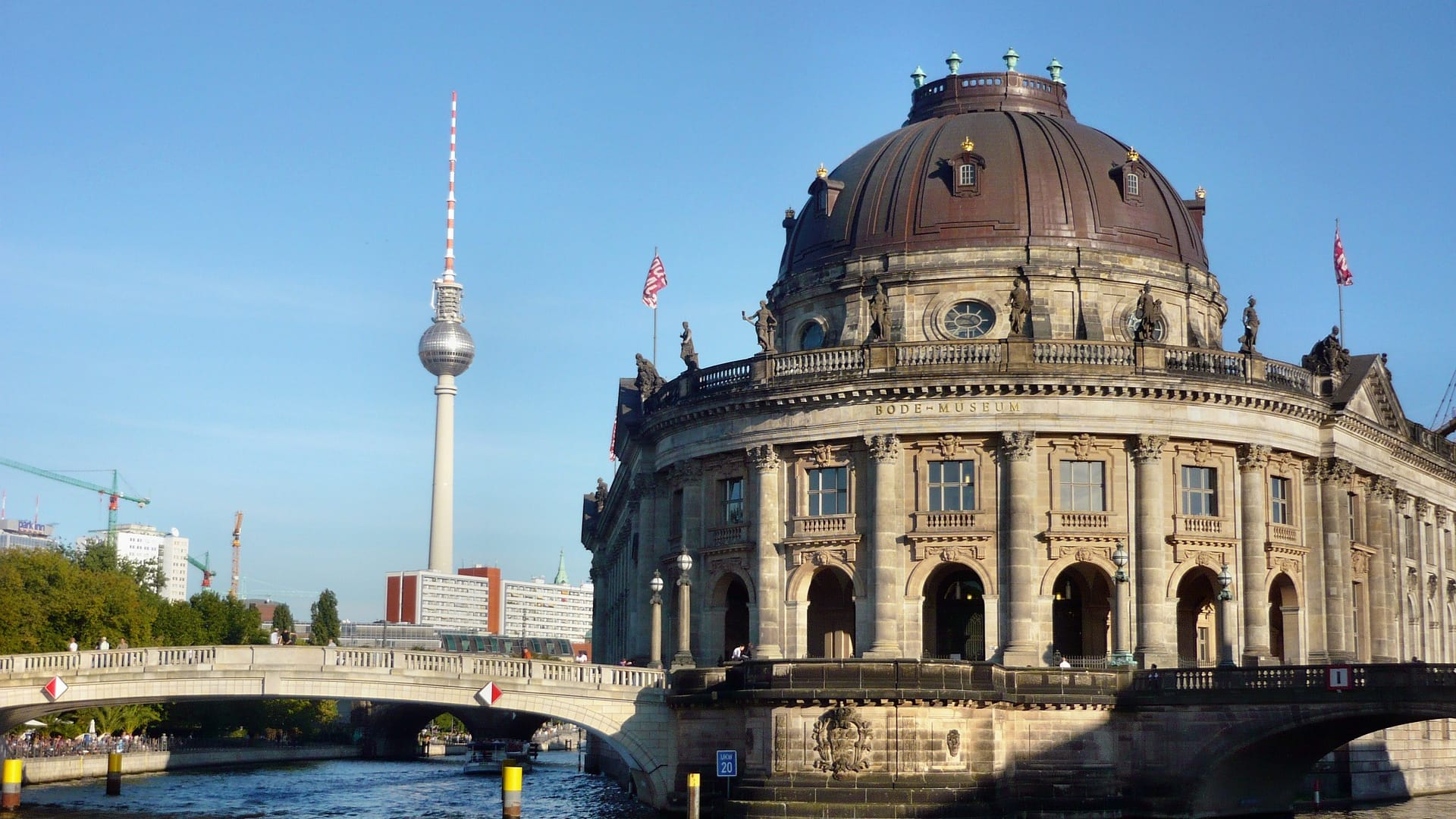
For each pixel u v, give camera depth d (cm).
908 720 7075
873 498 8644
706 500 9412
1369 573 9762
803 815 7006
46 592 12838
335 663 7894
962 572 9081
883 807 6962
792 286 9931
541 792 10775
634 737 8025
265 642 17350
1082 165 9688
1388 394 9969
